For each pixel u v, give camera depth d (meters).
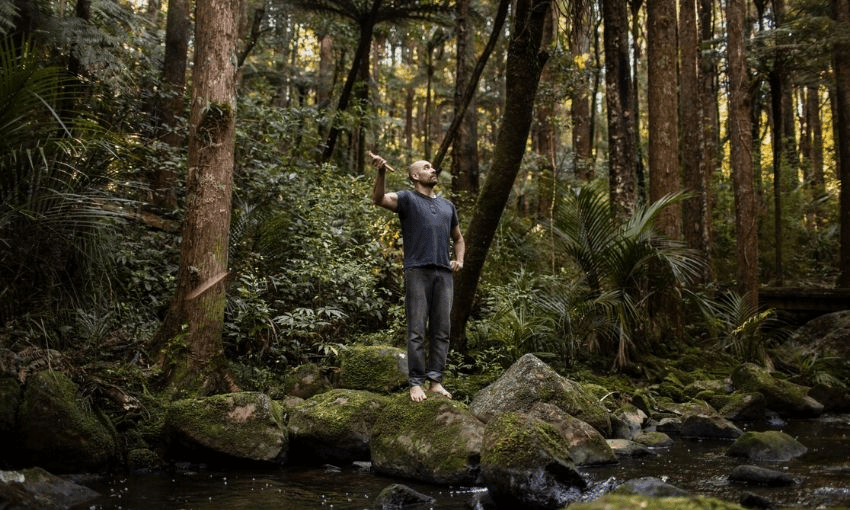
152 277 6.63
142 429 4.45
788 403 6.77
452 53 24.00
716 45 15.38
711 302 9.18
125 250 6.26
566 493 3.31
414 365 4.43
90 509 3.19
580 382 7.06
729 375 7.87
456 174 12.34
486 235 6.35
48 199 4.75
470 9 14.02
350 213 8.43
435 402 4.23
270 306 6.82
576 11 6.17
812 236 17.73
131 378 4.79
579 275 8.44
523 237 10.66
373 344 6.75
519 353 7.16
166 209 8.05
